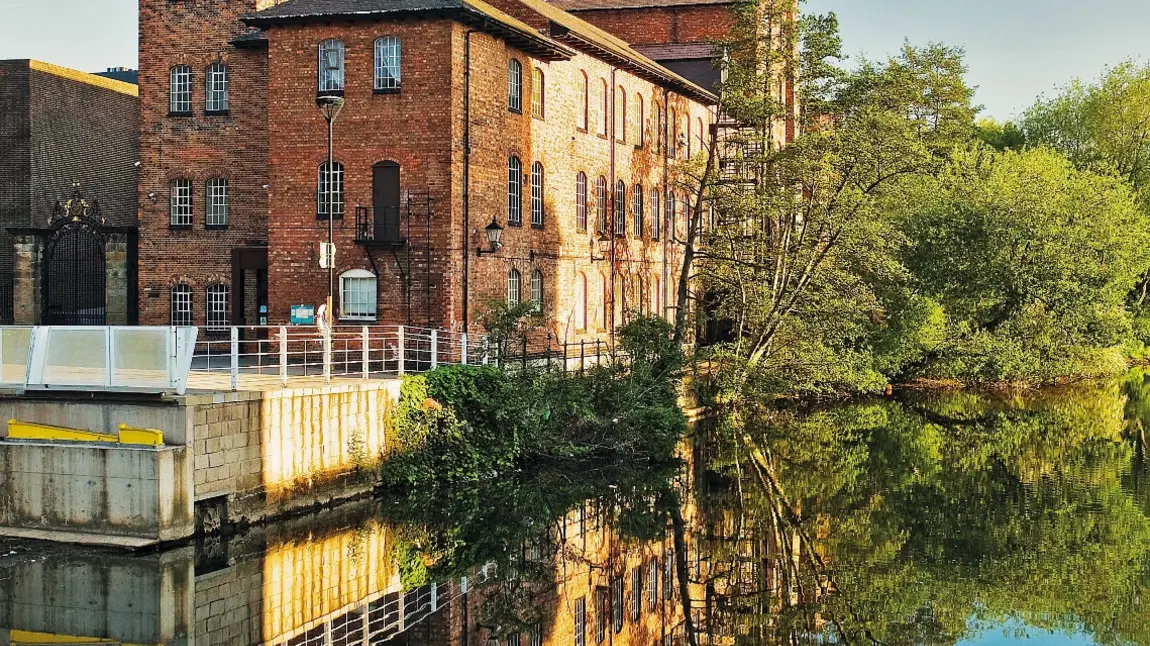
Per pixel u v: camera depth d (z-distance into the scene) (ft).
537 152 124.67
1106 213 164.35
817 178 129.18
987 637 58.65
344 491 82.99
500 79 115.65
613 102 144.97
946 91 195.00
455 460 90.53
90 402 71.92
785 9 136.26
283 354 80.48
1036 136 225.35
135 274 130.11
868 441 116.47
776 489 92.22
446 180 107.65
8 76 150.92
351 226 109.60
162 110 125.59
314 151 110.32
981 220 158.51
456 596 64.59
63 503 70.74
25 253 130.82
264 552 70.59
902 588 66.23
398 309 108.68
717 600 64.80
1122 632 58.65
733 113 136.46
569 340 133.28
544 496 88.43
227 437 73.20
